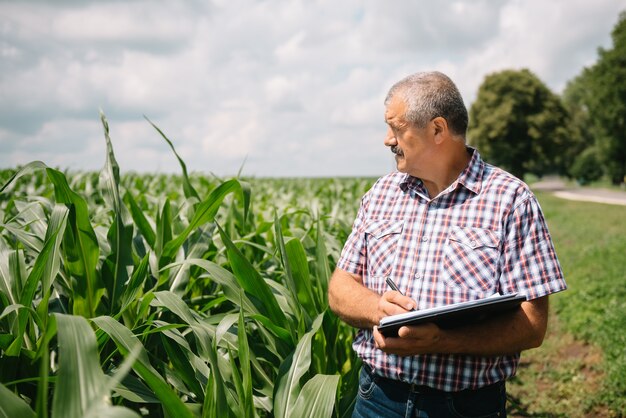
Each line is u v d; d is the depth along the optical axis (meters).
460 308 1.72
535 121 63.03
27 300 1.99
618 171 56.41
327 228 5.42
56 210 2.36
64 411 1.25
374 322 2.04
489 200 1.98
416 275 2.04
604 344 5.62
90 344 1.37
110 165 2.65
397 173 2.33
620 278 8.25
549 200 41.56
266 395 2.43
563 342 6.12
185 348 2.12
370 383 2.17
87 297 2.47
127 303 2.33
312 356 2.64
